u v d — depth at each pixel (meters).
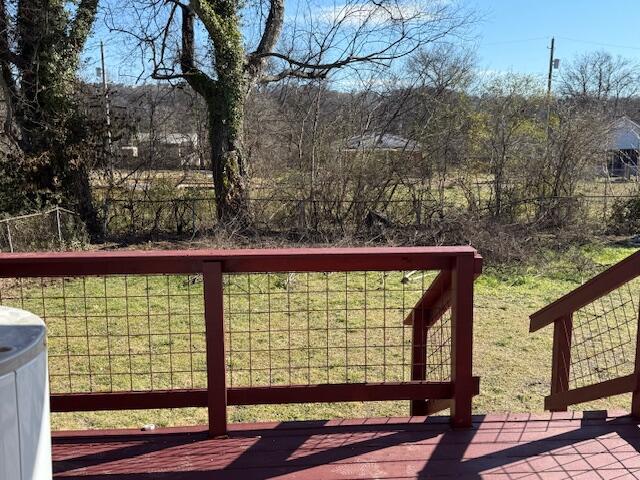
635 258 3.02
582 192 14.77
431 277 9.77
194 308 7.82
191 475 2.64
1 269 2.72
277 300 8.29
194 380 5.42
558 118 15.13
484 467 2.70
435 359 4.80
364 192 14.02
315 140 14.98
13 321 1.56
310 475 2.64
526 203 13.85
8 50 12.59
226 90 13.91
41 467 1.48
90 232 13.55
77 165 13.24
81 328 6.90
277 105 16.11
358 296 8.58
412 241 12.13
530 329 4.39
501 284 9.45
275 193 14.24
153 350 6.19
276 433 3.03
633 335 6.82
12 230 10.62
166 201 13.77
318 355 6.12
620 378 3.28
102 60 15.05
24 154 12.83
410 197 14.11
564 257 11.23
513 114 15.06
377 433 3.03
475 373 5.78
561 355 4.03
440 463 2.73
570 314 3.96
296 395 3.00
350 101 15.43
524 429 3.07
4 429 1.31
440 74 15.13
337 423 3.14
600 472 2.65
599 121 15.07
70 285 9.04
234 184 13.95
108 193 13.97
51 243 11.20
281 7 14.98
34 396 1.42
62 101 13.16
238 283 9.15
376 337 6.73
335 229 13.24
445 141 14.86
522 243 11.55
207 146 16.05
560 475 2.63
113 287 9.00
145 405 2.95
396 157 14.48
